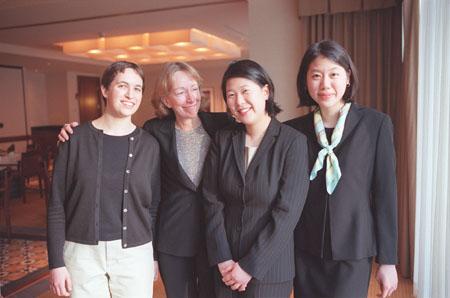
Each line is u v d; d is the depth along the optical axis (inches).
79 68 505.4
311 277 63.2
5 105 463.5
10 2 201.8
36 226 204.5
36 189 303.3
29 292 122.8
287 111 166.6
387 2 142.3
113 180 65.1
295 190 58.4
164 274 74.4
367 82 152.8
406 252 126.3
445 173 92.1
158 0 191.2
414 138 119.2
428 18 105.8
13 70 474.3
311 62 59.6
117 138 67.1
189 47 335.3
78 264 64.2
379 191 59.0
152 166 70.3
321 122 62.3
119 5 199.5
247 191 60.0
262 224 59.7
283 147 60.0
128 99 64.7
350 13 153.1
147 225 68.8
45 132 456.1
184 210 71.6
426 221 106.0
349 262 59.2
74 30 265.9
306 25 159.2
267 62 167.2
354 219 58.7
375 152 59.2
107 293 67.1
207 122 74.5
